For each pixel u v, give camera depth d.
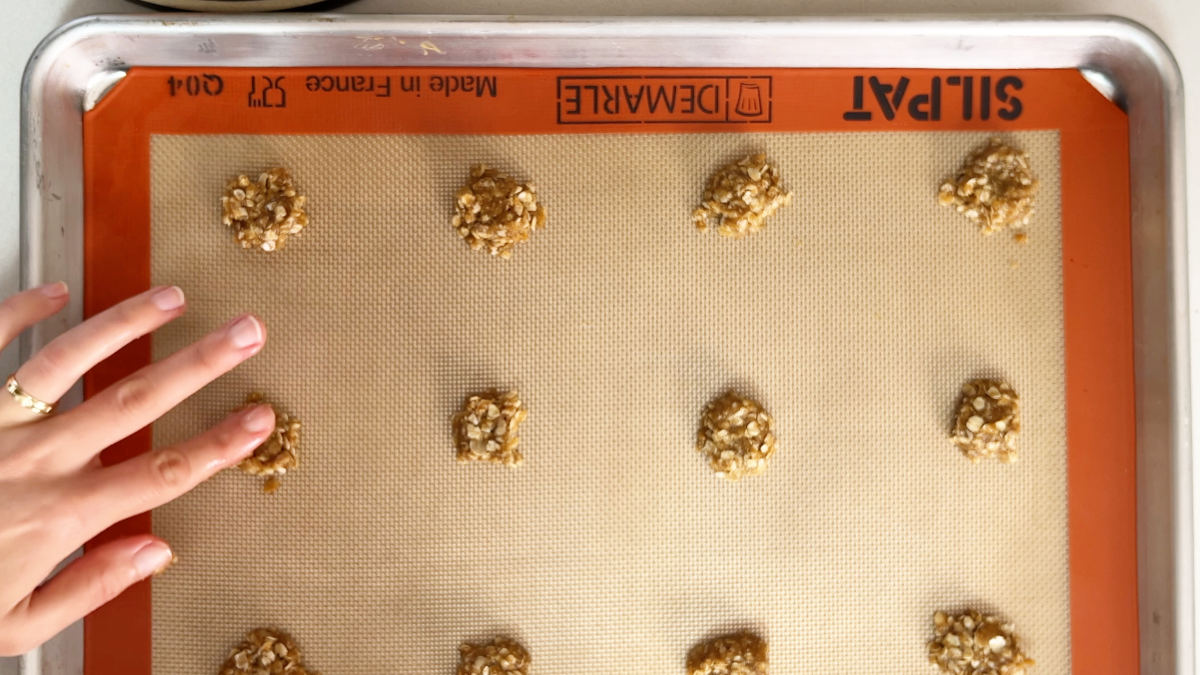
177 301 0.37
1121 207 0.40
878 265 0.40
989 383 0.40
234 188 0.39
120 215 0.39
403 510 0.40
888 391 0.40
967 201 0.40
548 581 0.40
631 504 0.40
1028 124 0.40
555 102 0.40
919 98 0.40
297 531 0.40
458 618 0.40
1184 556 0.39
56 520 0.37
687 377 0.40
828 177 0.40
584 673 0.40
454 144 0.40
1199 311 0.40
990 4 0.40
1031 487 0.40
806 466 0.40
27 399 0.37
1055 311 0.40
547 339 0.40
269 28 0.38
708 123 0.40
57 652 0.39
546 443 0.40
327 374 0.40
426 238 0.40
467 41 0.39
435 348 0.40
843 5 0.40
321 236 0.40
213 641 0.40
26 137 0.38
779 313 0.40
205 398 0.40
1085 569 0.40
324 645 0.40
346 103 0.40
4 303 0.37
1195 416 0.40
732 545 0.40
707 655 0.40
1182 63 0.40
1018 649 0.40
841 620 0.40
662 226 0.40
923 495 0.40
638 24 0.38
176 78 0.39
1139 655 0.40
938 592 0.40
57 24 0.39
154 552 0.38
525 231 0.39
